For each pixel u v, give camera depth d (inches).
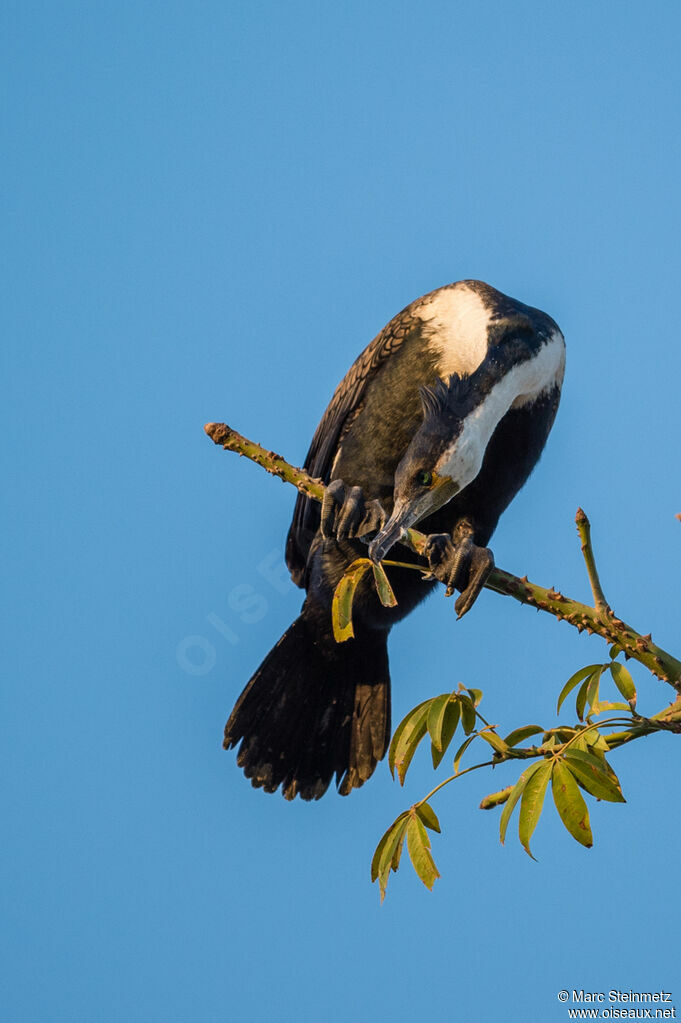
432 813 250.7
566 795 225.5
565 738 255.4
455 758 255.3
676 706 246.8
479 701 257.8
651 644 255.0
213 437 291.4
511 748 253.3
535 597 264.5
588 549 258.8
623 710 246.7
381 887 247.0
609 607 258.4
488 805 254.1
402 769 255.6
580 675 257.0
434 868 241.0
